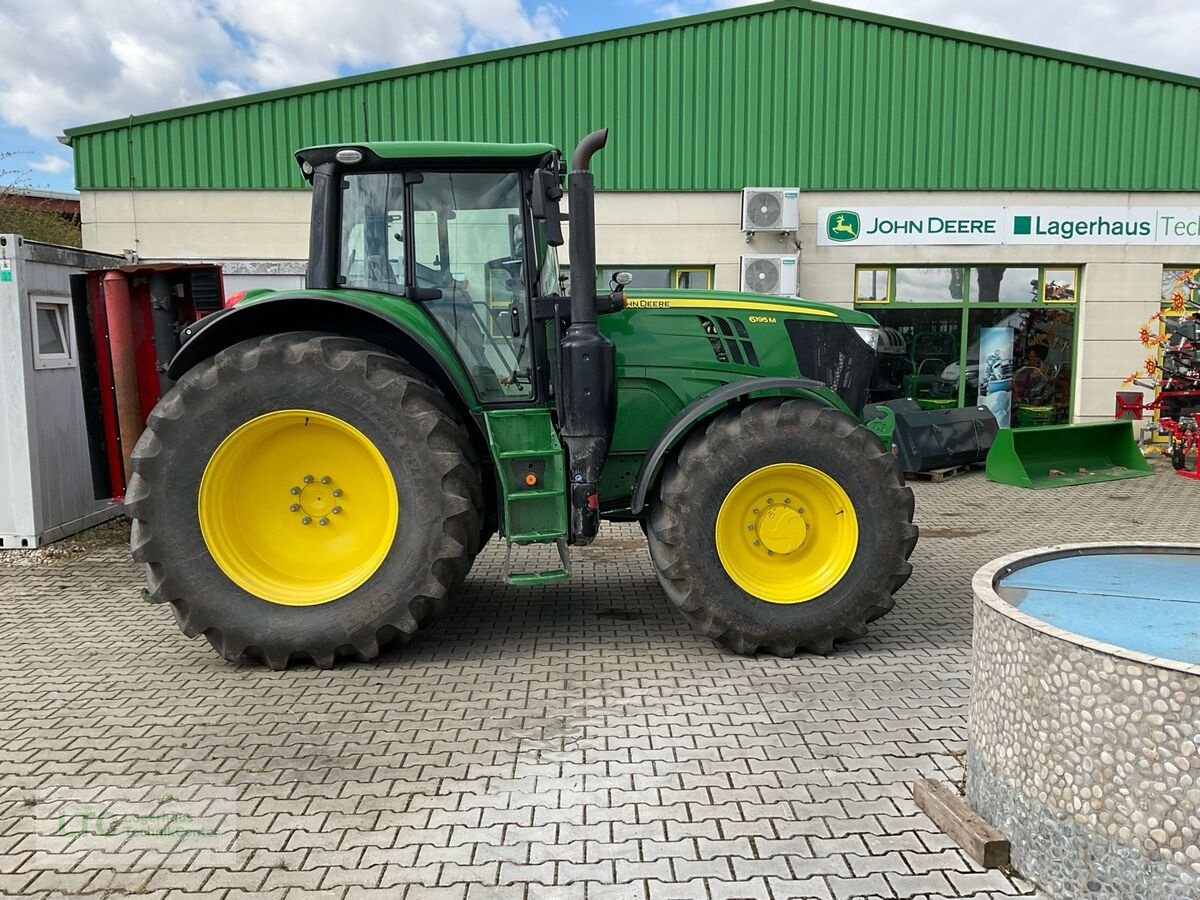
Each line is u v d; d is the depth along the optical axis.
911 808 3.04
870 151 11.66
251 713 3.86
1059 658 2.50
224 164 11.31
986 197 11.78
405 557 4.33
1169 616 2.85
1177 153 11.81
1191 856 2.26
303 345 4.30
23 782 3.24
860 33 11.47
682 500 4.47
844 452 4.53
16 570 6.30
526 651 4.68
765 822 2.95
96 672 4.35
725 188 11.64
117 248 11.35
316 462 4.47
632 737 3.60
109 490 5.69
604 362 4.52
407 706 3.93
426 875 2.66
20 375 6.66
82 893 2.59
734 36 11.44
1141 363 12.14
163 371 5.55
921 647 4.73
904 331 12.08
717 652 4.66
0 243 6.55
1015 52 11.53
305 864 2.72
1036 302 12.12
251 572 4.38
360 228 4.69
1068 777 2.49
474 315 4.74
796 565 4.65
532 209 4.60
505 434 4.54
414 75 11.33
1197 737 2.23
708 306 5.13
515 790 3.17
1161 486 9.88
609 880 2.63
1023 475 9.94
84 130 11.12
